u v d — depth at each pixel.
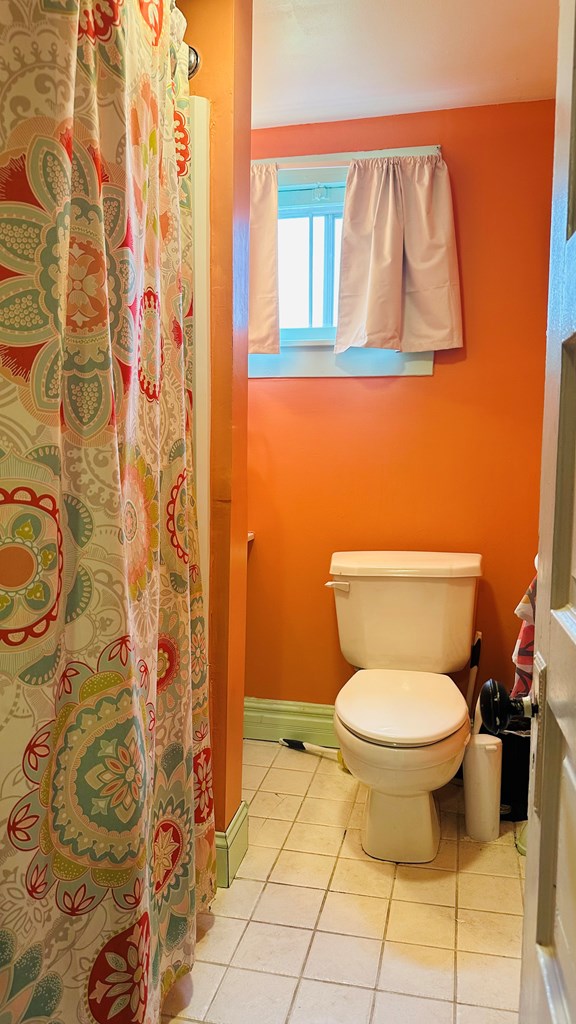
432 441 2.47
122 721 0.98
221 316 1.70
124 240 1.00
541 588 0.90
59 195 0.85
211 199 1.67
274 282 2.44
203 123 1.60
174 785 1.37
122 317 1.00
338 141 2.46
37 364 0.85
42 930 0.93
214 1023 1.39
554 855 0.83
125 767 0.99
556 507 0.81
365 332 2.36
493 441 2.43
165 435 1.32
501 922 1.70
